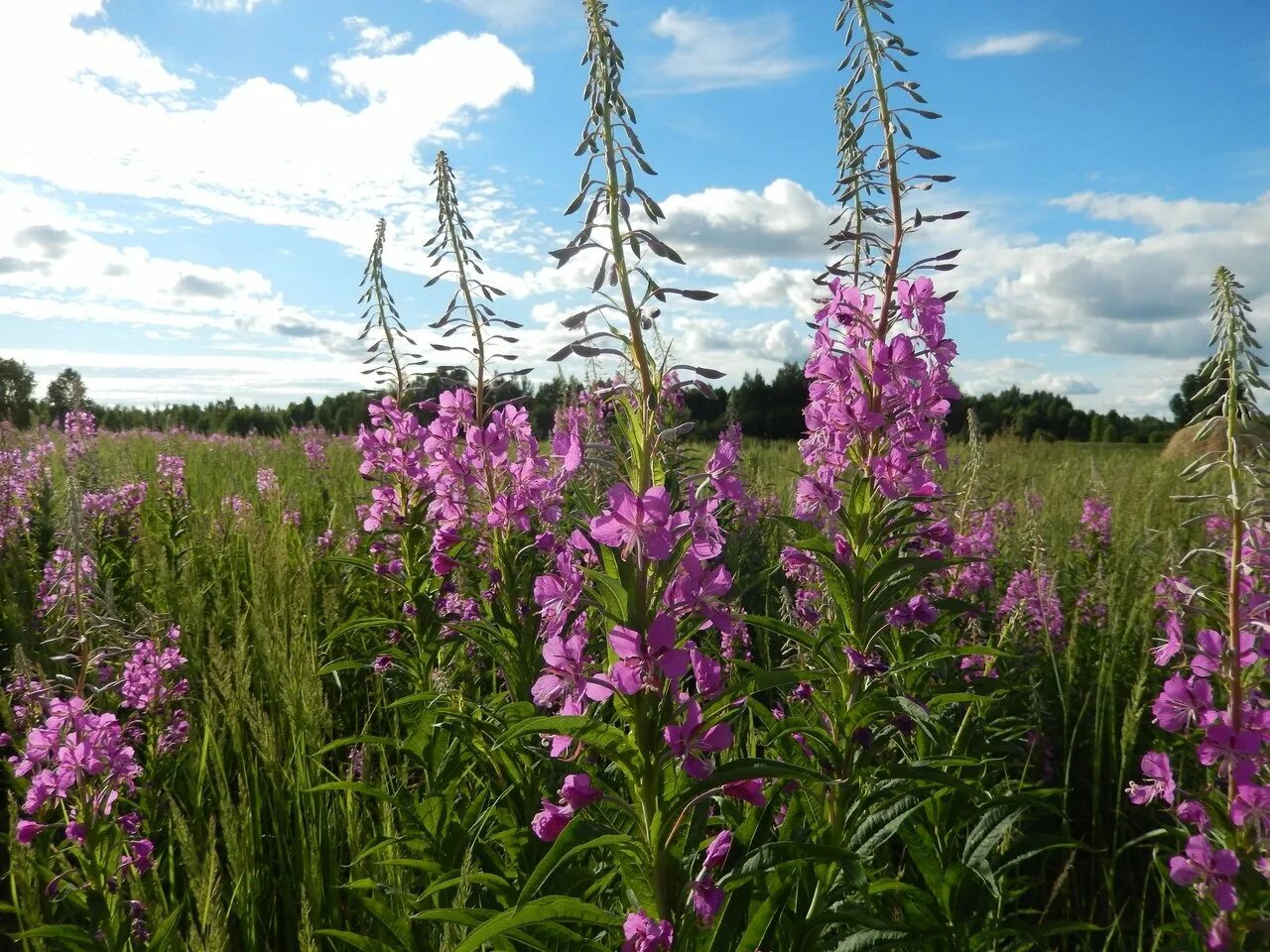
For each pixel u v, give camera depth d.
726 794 0.35
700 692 0.35
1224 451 0.41
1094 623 0.79
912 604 0.51
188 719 0.60
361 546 0.83
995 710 0.62
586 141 0.34
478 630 0.57
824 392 0.50
